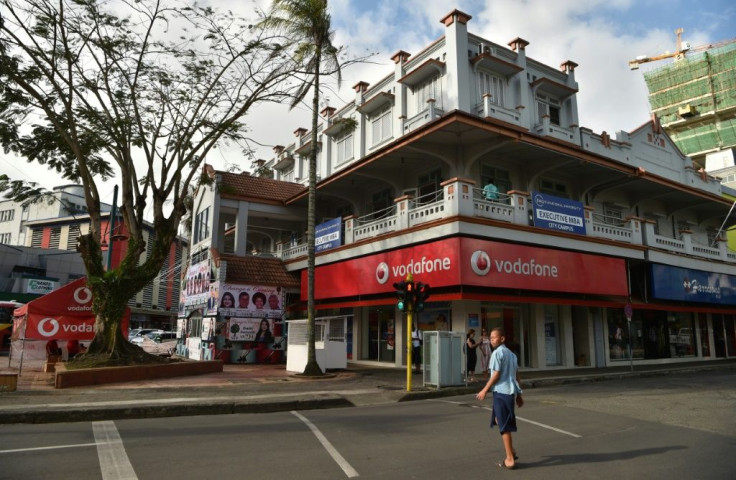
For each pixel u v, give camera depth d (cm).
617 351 2147
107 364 1397
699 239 2789
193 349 2355
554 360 1930
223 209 2522
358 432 775
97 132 1577
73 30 1401
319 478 529
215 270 2217
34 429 788
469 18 1961
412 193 2048
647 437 746
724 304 2450
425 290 1310
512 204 1667
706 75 6469
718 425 845
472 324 1695
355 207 2381
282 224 2906
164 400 1028
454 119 1543
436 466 579
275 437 732
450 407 1061
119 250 3888
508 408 588
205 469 556
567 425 838
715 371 2006
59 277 4031
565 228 1759
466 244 1498
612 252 1905
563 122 2216
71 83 1430
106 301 1478
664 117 6806
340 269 2005
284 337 2202
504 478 534
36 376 1491
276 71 1633
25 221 4641
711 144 6312
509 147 1781
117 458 599
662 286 2075
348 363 2122
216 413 984
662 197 2439
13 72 1358
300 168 3083
